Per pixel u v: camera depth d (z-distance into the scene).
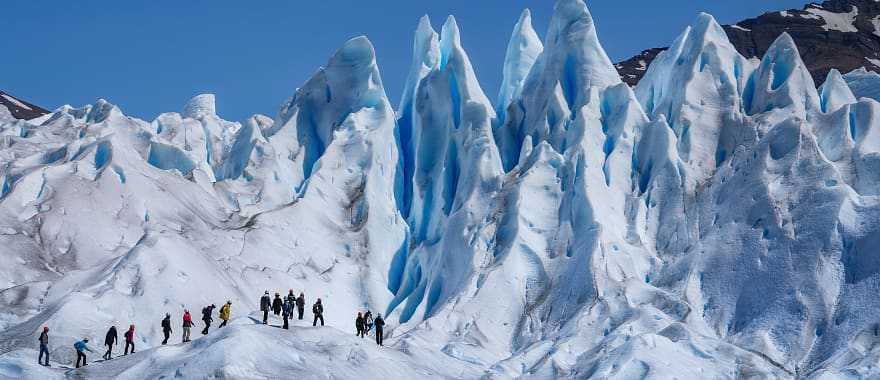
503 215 76.38
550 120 86.19
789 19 196.00
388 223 85.56
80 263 72.38
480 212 77.88
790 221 67.38
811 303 62.38
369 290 78.69
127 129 96.00
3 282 67.88
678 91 83.62
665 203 75.56
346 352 53.62
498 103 99.62
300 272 76.69
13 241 71.25
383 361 54.19
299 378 48.94
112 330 54.62
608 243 71.31
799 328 61.47
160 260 65.50
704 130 79.94
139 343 60.34
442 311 68.62
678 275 68.69
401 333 70.62
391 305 78.62
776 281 64.62
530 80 92.50
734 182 73.12
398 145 93.94
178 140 102.75
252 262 76.06
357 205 85.81
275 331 53.62
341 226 83.88
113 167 79.31
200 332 63.09
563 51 90.19
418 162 89.44
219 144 108.88
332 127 95.94
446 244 77.12
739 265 67.06
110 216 76.25
